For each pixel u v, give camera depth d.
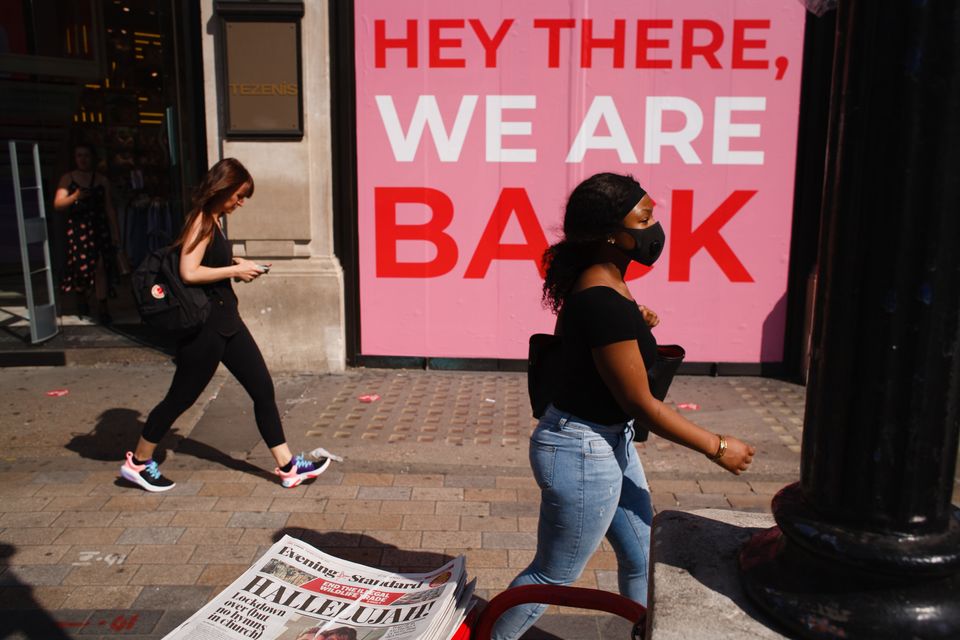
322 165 6.42
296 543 2.11
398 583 1.96
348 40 6.32
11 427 5.54
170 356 7.08
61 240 7.75
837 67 1.47
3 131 7.78
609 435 2.44
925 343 1.42
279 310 6.57
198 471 4.89
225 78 6.27
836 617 1.47
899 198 1.39
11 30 7.67
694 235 6.47
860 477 1.48
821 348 1.53
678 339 6.64
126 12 7.66
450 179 6.48
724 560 1.82
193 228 4.18
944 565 1.43
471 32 6.27
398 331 6.74
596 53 6.26
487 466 4.98
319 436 5.41
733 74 6.25
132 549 3.97
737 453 2.25
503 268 6.59
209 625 1.79
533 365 2.58
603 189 2.27
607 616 3.44
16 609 3.44
